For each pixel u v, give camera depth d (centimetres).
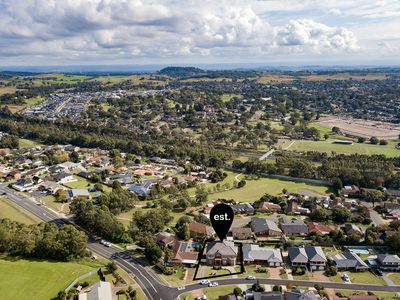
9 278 11431
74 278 11706
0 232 13100
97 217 15188
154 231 15088
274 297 10575
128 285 11575
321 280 12100
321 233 15325
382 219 17612
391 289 11644
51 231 14012
